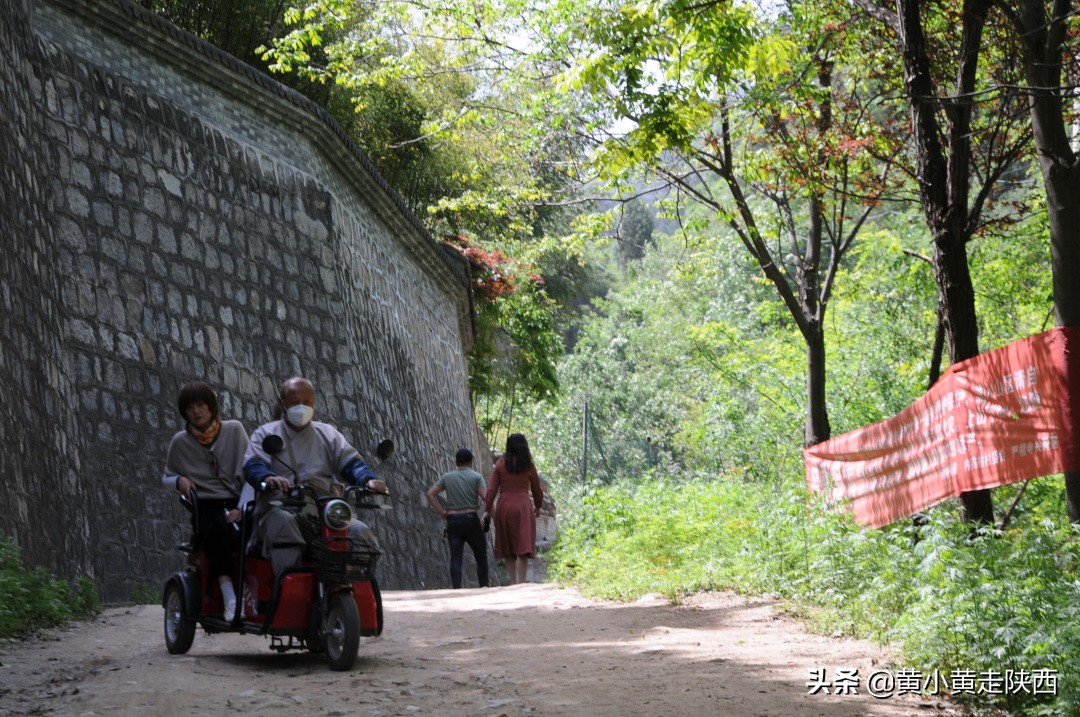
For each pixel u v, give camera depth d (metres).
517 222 20.69
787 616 8.72
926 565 7.04
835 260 16.39
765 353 23.72
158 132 15.52
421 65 17.77
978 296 20.31
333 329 18.67
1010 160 12.31
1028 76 9.75
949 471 9.93
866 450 11.58
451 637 8.27
